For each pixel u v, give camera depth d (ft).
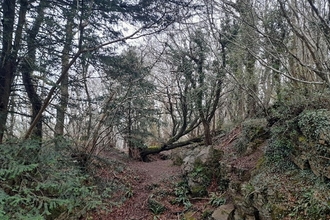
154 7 19.13
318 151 14.51
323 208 12.48
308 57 16.67
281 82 21.53
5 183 12.85
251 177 18.52
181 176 27.09
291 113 18.22
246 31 17.89
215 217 18.06
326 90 16.21
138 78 25.09
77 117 23.38
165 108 43.37
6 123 17.39
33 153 14.82
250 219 15.98
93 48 17.84
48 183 13.69
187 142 38.14
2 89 16.93
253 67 24.23
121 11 18.72
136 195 25.32
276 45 17.54
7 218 10.72
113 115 27.94
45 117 19.80
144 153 40.78
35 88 19.33
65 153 20.10
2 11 15.71
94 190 21.33
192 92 28.86
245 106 32.50
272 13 18.26
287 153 17.10
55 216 18.29
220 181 22.65
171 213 21.88
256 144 22.15
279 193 14.90
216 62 26.07
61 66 18.30
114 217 21.62
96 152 28.19
